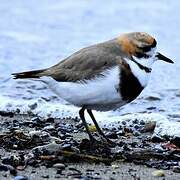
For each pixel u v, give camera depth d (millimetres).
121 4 27172
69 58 10914
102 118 13633
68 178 9094
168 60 11070
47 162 9711
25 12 26016
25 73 11016
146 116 13695
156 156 10477
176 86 16781
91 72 10414
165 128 12664
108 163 9992
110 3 27344
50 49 20625
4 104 14445
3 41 21500
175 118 14023
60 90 10789
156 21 24312
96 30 23172
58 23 24266
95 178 9188
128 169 9789
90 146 10797
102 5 27047
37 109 14242
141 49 10578
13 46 20828
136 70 10523
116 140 12016
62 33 22734
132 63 10508
